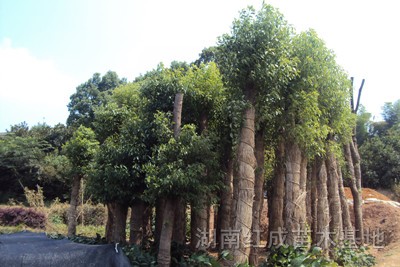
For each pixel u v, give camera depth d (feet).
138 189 31.89
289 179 29.55
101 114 39.29
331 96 33.37
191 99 33.47
